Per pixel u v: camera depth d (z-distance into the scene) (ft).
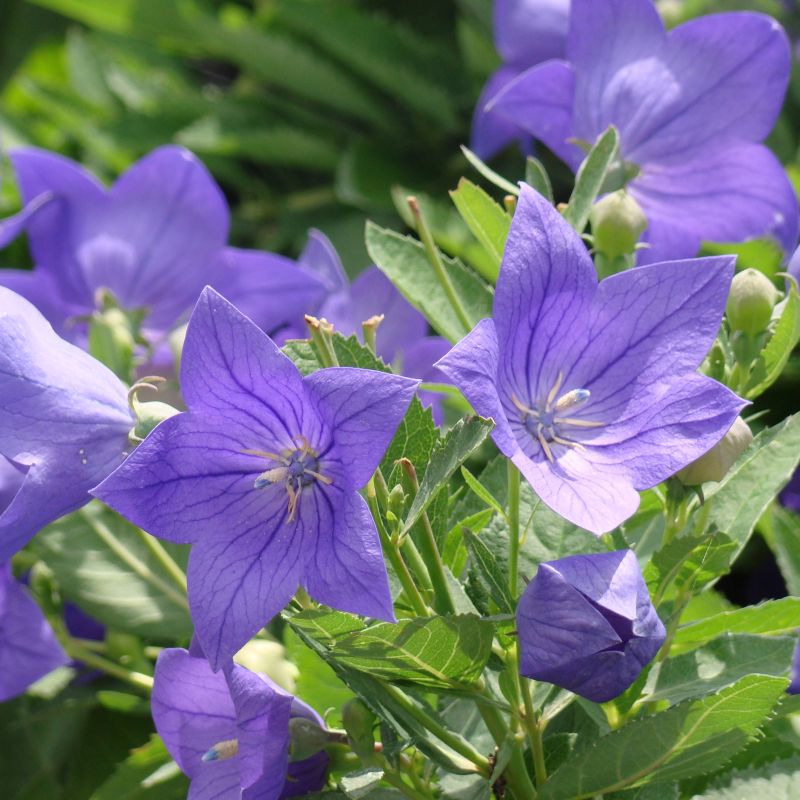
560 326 1.44
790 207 1.74
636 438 1.41
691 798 1.51
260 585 1.36
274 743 1.42
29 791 1.90
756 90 1.71
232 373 1.36
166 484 1.37
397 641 1.35
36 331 1.47
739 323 1.52
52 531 1.80
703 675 1.45
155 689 1.48
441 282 1.57
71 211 2.06
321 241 2.00
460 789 1.46
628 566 1.34
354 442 1.32
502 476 1.57
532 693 1.47
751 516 1.54
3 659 1.72
